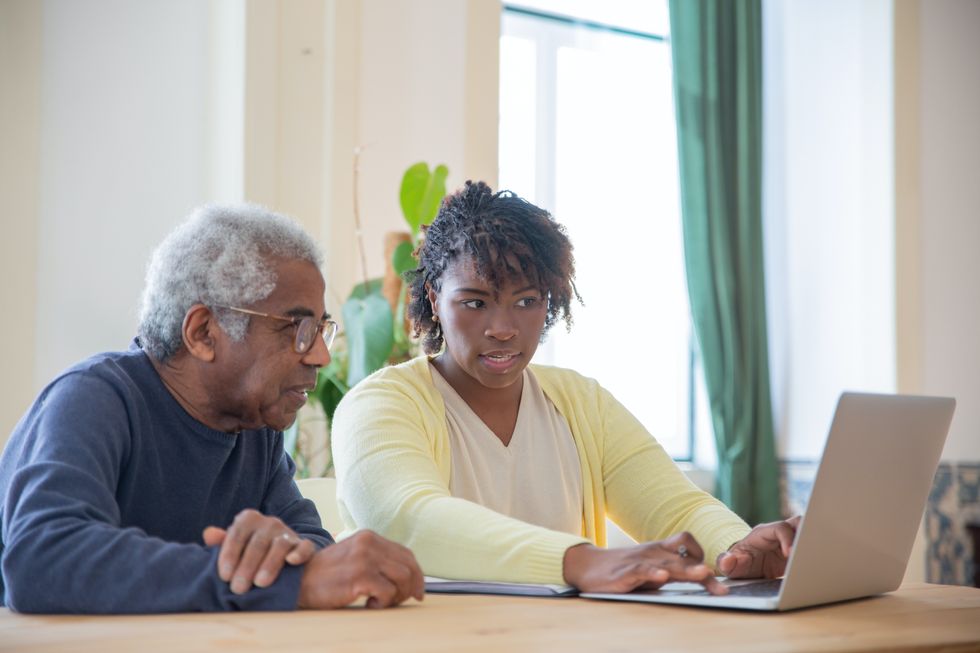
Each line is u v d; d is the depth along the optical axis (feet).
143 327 4.76
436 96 11.93
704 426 15.74
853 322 14.92
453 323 5.64
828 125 15.35
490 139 12.10
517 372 5.70
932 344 14.89
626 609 3.92
